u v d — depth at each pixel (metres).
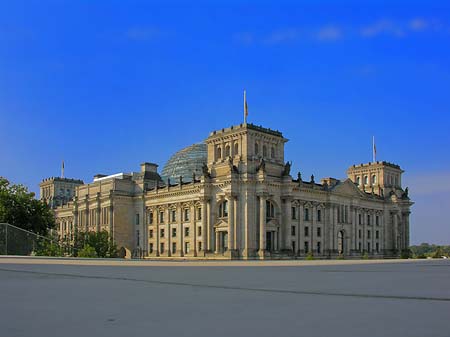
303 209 172.75
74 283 28.94
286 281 30.30
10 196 153.00
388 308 17.67
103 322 15.47
